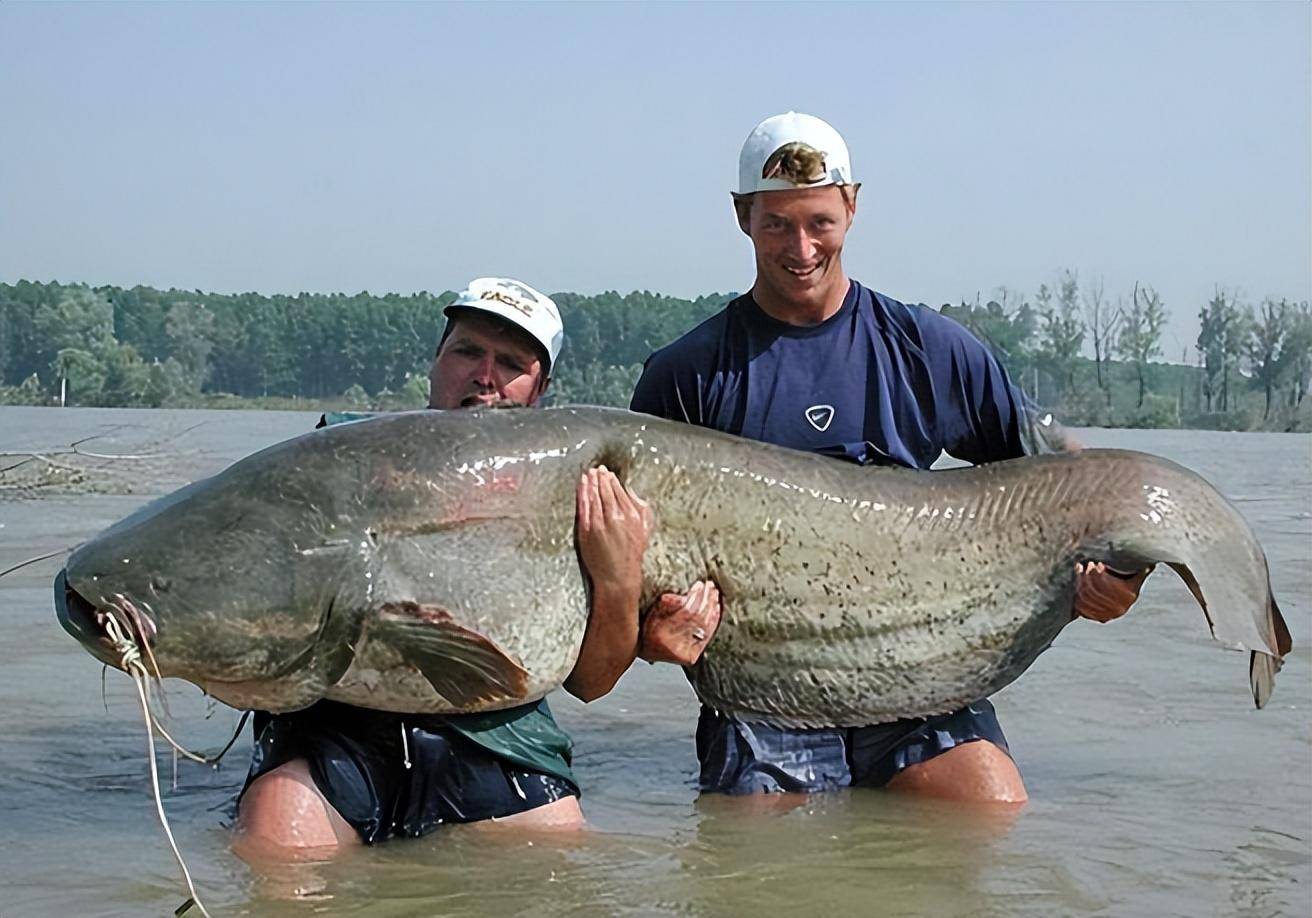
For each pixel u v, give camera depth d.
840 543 2.64
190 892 2.13
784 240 2.72
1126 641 3.96
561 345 2.84
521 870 2.29
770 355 2.80
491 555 2.46
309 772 2.44
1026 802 2.62
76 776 2.72
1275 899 2.17
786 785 2.73
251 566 2.36
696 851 2.39
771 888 2.22
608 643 2.56
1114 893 2.20
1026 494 2.70
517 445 2.50
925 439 2.84
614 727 3.18
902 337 2.82
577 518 2.51
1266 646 2.60
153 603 2.33
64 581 2.34
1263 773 2.77
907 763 2.72
